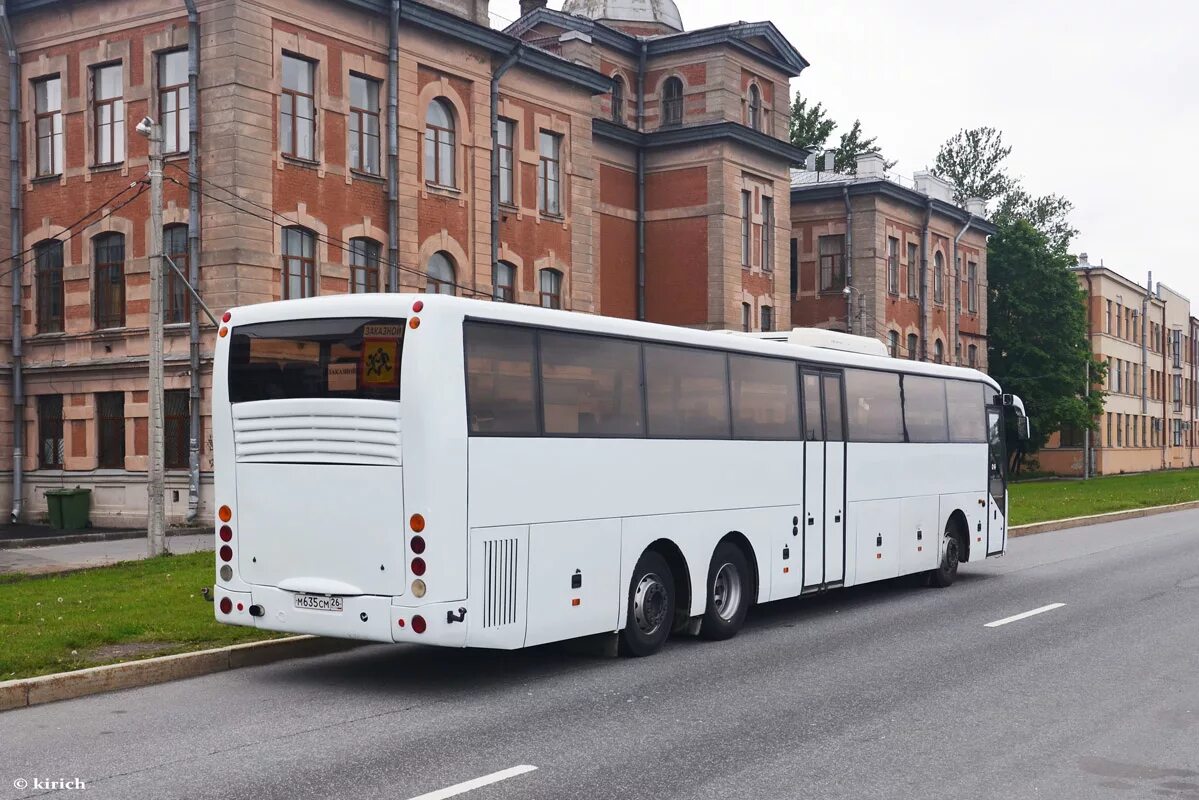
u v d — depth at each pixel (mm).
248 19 24938
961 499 18094
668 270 40531
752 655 11609
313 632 9703
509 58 31406
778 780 7020
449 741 7961
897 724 8516
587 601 10648
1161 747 7871
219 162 24828
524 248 32781
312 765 7285
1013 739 8078
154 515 18844
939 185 55344
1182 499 40625
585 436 10703
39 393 27781
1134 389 81188
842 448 14836
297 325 9898
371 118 27984
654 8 43969
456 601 9305
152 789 6734
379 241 27875
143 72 26156
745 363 13102
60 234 27438
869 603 15789
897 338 51250
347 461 9555
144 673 9977
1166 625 13289
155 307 19047
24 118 27984
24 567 17578
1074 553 22656
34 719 8609
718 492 12516
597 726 8445
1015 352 61188
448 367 9352
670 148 40469
